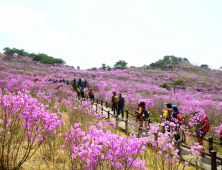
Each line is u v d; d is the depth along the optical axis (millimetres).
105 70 67125
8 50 54531
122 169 2535
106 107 13664
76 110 7832
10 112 3436
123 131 7324
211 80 50469
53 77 29750
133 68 75438
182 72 67250
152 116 11242
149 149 4914
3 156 3248
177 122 5594
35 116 3322
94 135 2762
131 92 20969
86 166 2488
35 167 3371
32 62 52031
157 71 69000
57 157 3949
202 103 12570
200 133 5523
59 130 5285
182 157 4785
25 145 4129
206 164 4645
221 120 9281
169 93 22766
